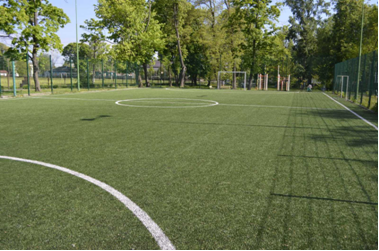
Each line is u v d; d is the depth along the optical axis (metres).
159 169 4.36
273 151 5.48
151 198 3.31
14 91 19.38
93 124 8.46
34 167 4.43
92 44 36.25
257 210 3.03
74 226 2.68
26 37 23.36
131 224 2.72
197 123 8.73
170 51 44.84
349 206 3.14
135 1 36.38
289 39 51.56
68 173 4.15
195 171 4.27
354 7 42.03
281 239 2.48
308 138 6.70
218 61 44.25
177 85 48.28
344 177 4.07
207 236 2.52
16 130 7.48
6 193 3.43
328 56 43.31
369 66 15.40
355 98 18.30
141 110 11.95
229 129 7.77
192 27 45.59
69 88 30.84
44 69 35.09
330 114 11.47
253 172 4.25
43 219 2.81
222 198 3.33
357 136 7.00
